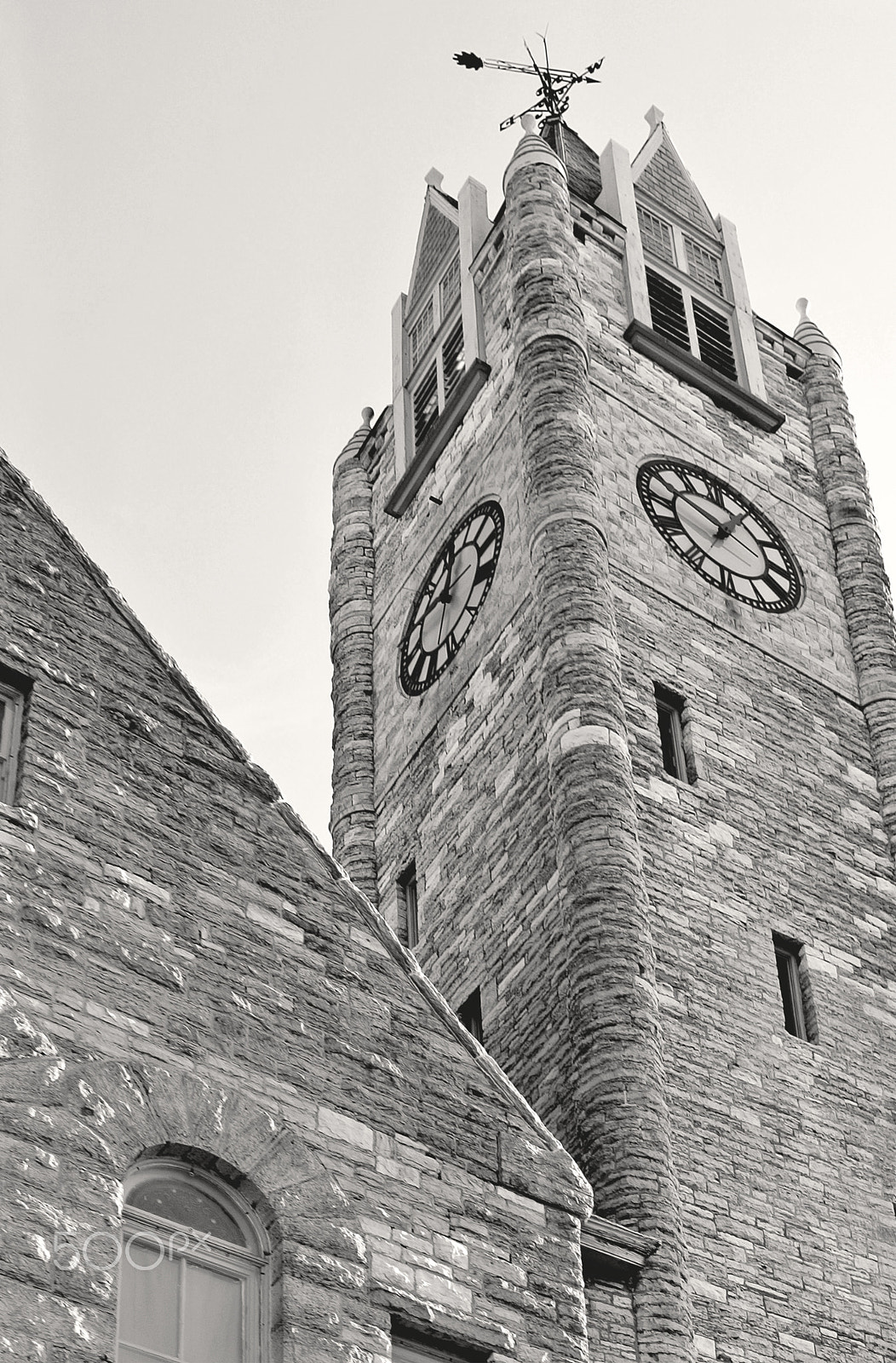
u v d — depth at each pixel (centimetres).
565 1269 2211
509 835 3831
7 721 2162
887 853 4075
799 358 5047
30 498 2303
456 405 4638
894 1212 3422
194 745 2264
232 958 2148
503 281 4688
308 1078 2128
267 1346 1939
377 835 4447
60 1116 1900
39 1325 1783
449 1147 2205
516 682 4025
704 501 4434
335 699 4806
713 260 5072
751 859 3803
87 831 2120
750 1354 3050
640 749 3806
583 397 4291
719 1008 3506
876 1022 3722
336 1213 2039
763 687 4159
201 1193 1988
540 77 5419
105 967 2044
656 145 5203
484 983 3684
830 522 4694
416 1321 2052
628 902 3441
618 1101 3153
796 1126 3428
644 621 4053
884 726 4272
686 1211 3178
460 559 4484
